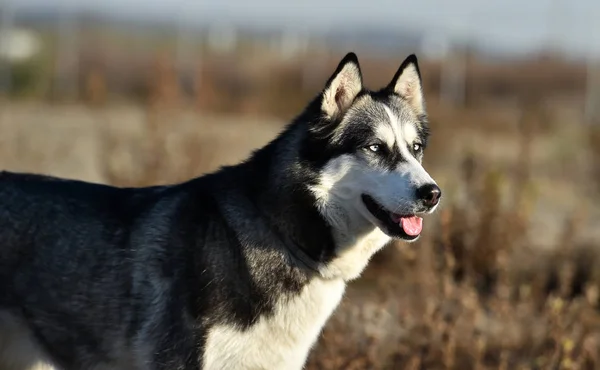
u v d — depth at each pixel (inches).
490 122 1031.6
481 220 424.5
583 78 1344.7
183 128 597.6
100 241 246.8
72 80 1279.5
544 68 1396.4
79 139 732.0
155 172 479.2
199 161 498.0
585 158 782.5
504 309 354.3
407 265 356.2
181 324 233.6
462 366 319.3
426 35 1395.2
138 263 241.6
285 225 238.7
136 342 241.1
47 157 643.5
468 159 527.5
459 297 330.3
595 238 473.7
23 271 250.2
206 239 236.2
